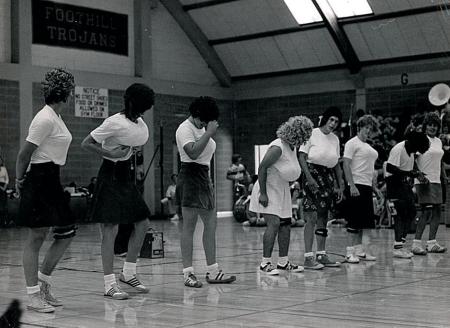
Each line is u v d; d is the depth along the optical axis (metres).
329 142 7.77
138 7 19.78
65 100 5.48
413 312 5.11
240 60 21.45
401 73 18.72
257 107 21.77
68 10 18.19
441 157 9.04
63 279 7.22
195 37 21.11
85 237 13.27
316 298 5.79
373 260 8.41
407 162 8.68
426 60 18.22
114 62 19.33
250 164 21.94
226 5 20.02
